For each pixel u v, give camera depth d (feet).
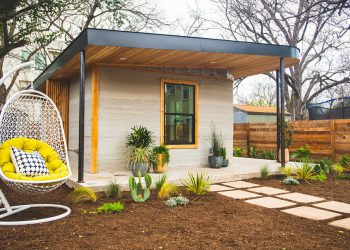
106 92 20.97
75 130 25.07
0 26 27.27
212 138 25.02
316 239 9.45
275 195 15.72
